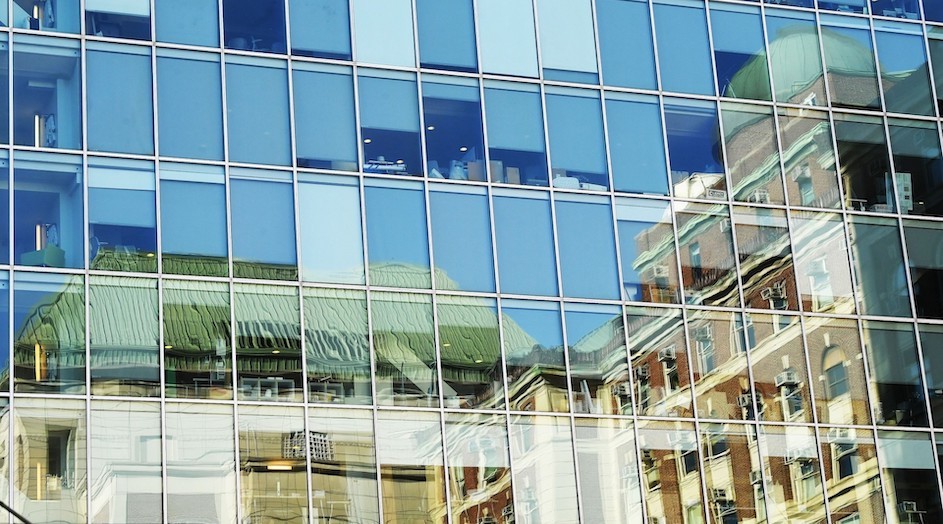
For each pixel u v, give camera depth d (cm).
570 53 4794
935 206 5019
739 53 4969
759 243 4791
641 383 4522
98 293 4144
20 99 4247
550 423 4403
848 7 5141
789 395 4666
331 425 4222
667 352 4578
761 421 4606
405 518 4203
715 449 4528
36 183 4191
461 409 4341
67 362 4059
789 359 4700
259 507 4097
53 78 4291
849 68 5075
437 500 4244
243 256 4297
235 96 4428
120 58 4359
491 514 4272
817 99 5006
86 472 3988
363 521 4169
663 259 4675
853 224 4916
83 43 4338
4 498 3906
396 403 4294
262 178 4384
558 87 4747
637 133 4778
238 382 4181
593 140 4731
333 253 4378
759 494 4531
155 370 4122
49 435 3991
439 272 4453
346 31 4594
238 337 4219
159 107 4356
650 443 4472
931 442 4756
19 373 4016
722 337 4650
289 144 4438
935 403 4800
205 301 4225
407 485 4231
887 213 4956
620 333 4553
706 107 4878
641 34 4888
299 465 4162
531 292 4512
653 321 4597
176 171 4312
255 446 4144
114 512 3978
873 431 4709
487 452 4322
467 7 4734
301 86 4500
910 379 4800
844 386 4728
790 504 4559
